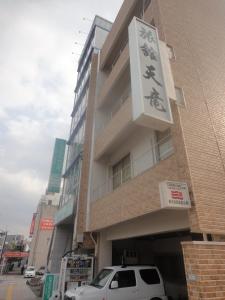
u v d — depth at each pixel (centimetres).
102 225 909
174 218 607
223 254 454
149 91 617
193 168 539
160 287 770
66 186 1811
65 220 1603
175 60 762
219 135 665
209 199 516
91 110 1453
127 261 1150
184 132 593
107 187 1155
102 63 1511
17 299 1372
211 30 998
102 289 689
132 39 724
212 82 802
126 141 1027
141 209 653
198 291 405
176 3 946
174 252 997
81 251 1153
